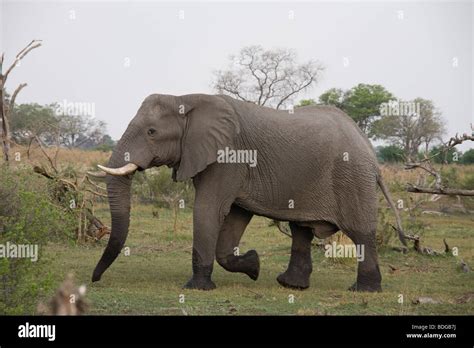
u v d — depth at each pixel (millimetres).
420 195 26859
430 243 19625
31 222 10086
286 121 13031
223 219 12703
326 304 11336
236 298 11562
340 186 12852
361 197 12789
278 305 11102
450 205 29938
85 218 17281
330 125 13102
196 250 12477
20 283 9461
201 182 12742
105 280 12828
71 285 5777
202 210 12555
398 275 14820
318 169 12875
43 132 28859
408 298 12008
